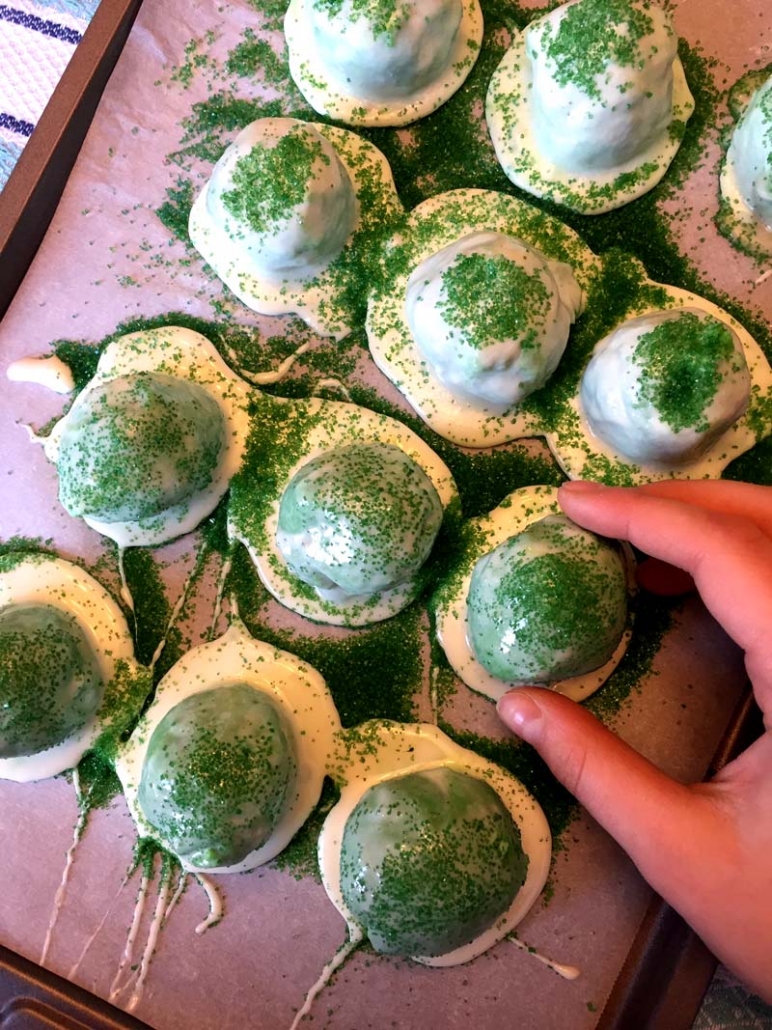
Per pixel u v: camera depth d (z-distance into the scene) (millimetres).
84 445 192
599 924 194
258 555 211
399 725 204
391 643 209
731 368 181
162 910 203
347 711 206
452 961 196
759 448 202
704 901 156
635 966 189
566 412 207
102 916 204
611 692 200
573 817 199
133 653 212
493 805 187
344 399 215
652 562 193
